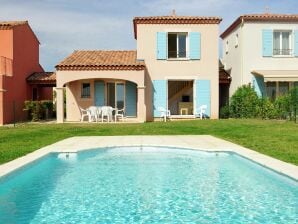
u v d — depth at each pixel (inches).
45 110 1407.5
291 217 320.8
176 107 1391.5
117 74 1179.9
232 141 706.8
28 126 1049.5
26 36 1449.3
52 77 1449.3
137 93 1238.3
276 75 1192.8
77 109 1264.8
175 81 1368.1
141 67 1180.5
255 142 674.8
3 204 366.0
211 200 377.1
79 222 315.6
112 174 498.0
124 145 663.8
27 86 1443.2
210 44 1269.7
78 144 671.1
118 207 357.4
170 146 654.5
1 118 1192.8
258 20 1279.5
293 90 1083.3
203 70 1269.7
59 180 466.3
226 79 1423.5
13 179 436.8
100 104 1268.5
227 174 490.6
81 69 1174.3
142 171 515.8
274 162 473.1
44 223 313.1
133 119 1241.4
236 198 381.7
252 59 1284.4
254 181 451.5
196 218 324.5
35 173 504.1
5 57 1241.4
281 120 1107.3
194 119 1237.7
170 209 350.6
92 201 377.1
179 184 444.1
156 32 1261.1
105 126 1016.2
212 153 604.7
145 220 320.5
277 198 376.8
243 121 1077.8
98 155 631.8
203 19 1256.8
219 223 310.7
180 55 1284.4
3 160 508.7
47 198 387.5
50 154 581.0
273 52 1293.1
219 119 1196.5
